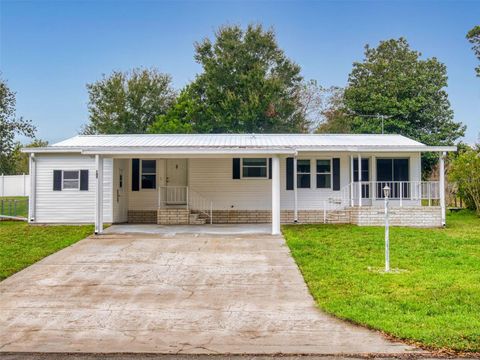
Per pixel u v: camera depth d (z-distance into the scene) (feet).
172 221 62.18
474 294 27.04
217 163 65.57
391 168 65.00
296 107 129.08
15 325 23.99
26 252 41.04
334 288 29.27
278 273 34.27
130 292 29.94
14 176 98.53
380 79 114.42
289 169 65.31
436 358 19.15
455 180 74.43
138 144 62.90
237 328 23.26
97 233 51.11
